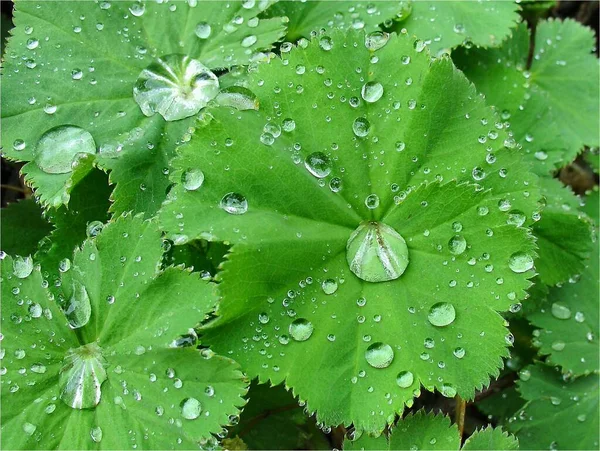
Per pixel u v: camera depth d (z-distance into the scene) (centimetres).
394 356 24
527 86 30
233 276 23
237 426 27
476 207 24
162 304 23
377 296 24
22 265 24
